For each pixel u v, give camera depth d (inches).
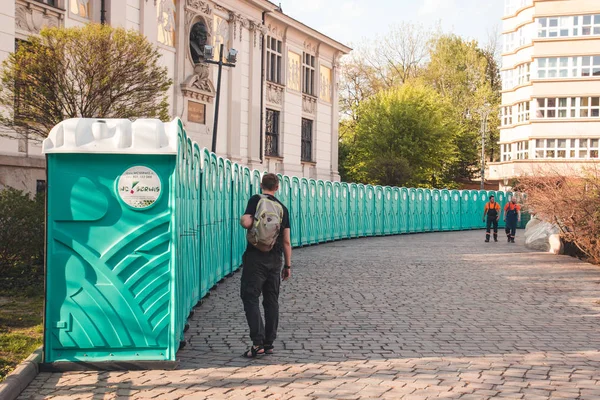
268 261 300.8
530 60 2230.6
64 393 245.6
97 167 278.1
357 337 339.9
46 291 276.4
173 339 278.8
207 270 485.4
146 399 237.6
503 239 1229.7
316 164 1701.5
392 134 2116.1
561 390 248.8
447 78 2593.5
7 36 741.3
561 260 776.9
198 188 433.7
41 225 457.4
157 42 1063.6
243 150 1363.2
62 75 555.2
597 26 2126.0
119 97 579.5
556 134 2175.2
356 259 770.8
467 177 2748.5
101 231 277.9
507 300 467.8
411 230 1456.7
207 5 1208.2
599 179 740.0
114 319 277.7
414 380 260.8
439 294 491.2
